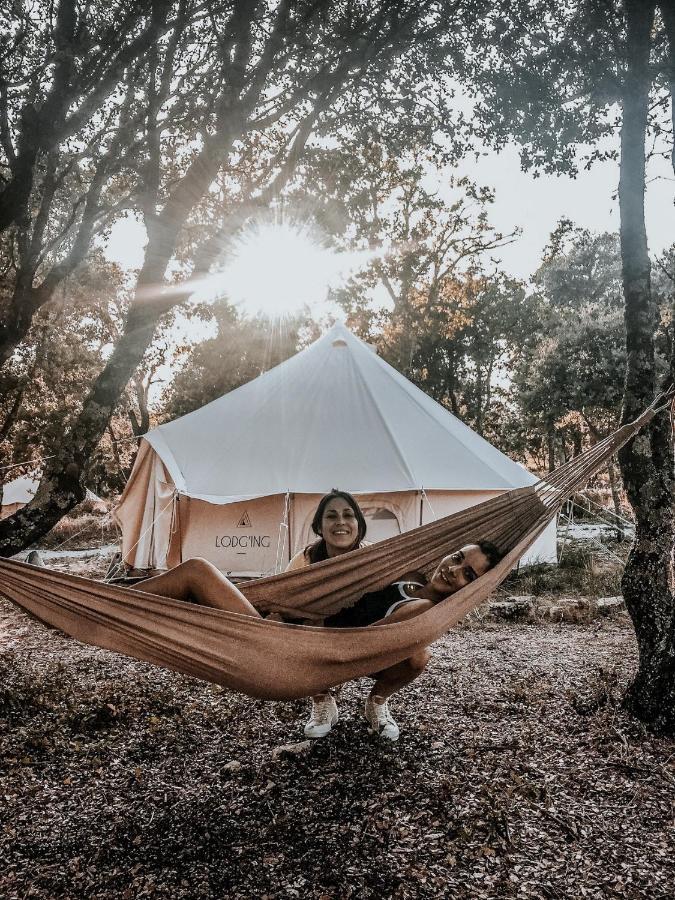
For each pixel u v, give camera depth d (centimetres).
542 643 680
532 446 3372
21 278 501
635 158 467
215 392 2831
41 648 671
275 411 1142
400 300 2606
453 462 1071
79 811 309
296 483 1014
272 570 1026
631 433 407
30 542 420
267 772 349
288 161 571
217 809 309
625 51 497
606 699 448
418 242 2441
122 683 528
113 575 1141
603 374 2088
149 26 467
